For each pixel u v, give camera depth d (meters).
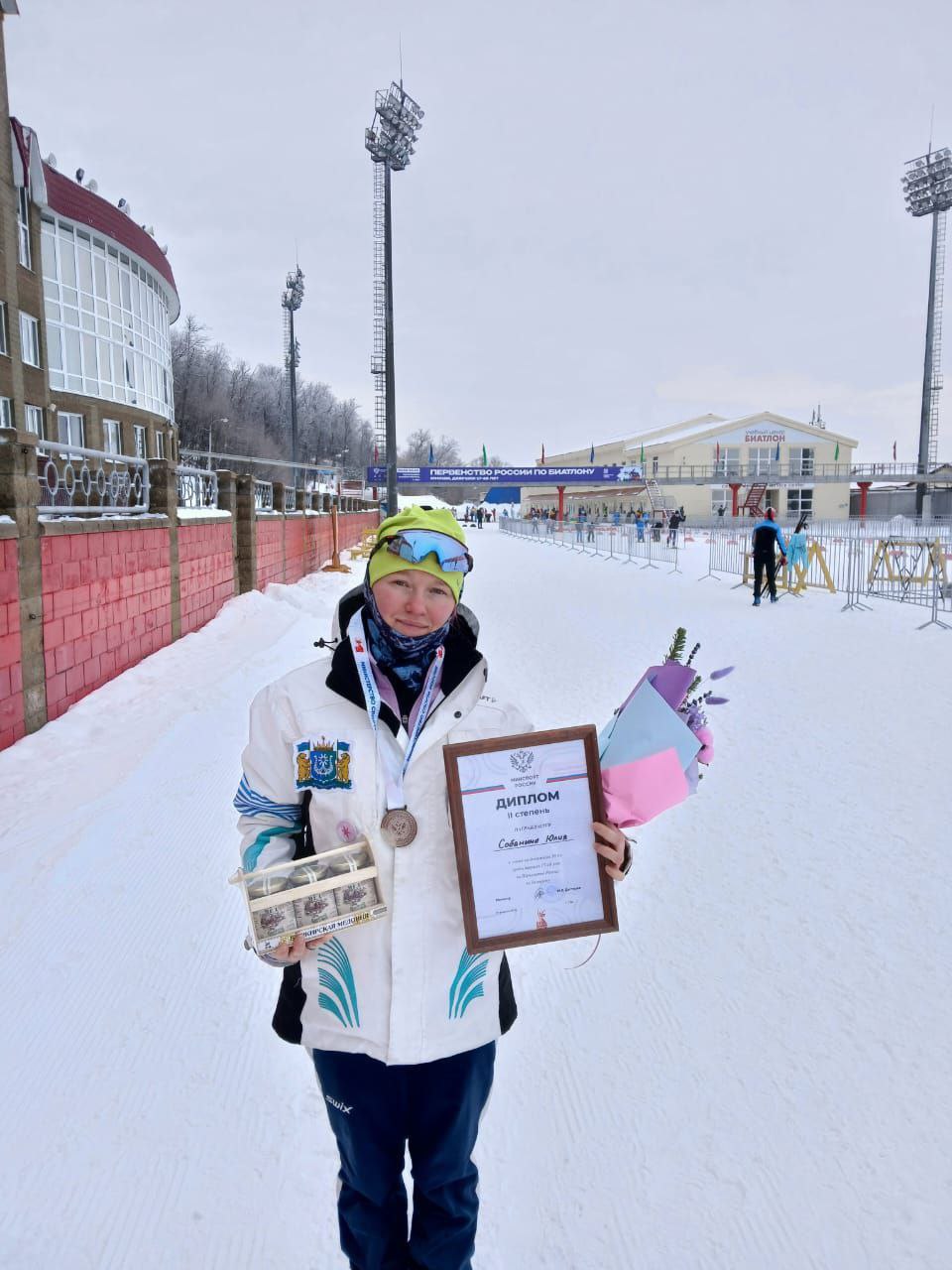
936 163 48.34
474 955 1.86
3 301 20.91
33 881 4.30
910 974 3.44
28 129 23.14
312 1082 2.92
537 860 1.79
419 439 152.50
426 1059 1.80
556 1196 2.43
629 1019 3.23
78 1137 2.65
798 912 4.00
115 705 7.58
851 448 67.31
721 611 15.31
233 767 6.12
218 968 3.61
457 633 1.93
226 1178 2.51
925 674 9.10
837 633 12.30
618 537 38.31
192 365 71.44
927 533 34.12
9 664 6.18
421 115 34.03
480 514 81.06
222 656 9.81
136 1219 2.36
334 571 23.09
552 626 13.34
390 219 33.22
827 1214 2.32
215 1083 2.90
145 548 9.35
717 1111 2.72
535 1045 3.10
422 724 1.83
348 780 1.80
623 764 1.78
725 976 3.49
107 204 28.45
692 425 77.19
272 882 1.74
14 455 6.24
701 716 1.87
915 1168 2.47
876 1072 2.88
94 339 28.89
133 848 4.74
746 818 5.16
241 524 14.36
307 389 111.12
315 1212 2.39
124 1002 3.36
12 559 6.23
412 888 1.80
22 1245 2.26
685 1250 2.24
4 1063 2.99
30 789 5.53
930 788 5.54
